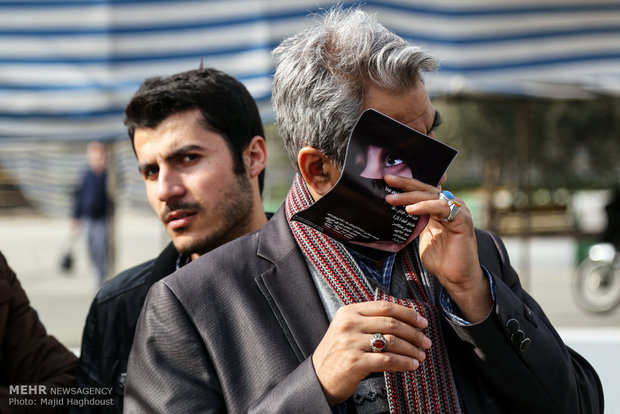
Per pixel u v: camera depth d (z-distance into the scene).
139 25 4.58
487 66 5.05
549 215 13.98
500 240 1.75
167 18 4.57
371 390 1.45
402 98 1.42
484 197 13.54
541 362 1.45
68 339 6.65
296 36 1.53
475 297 1.44
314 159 1.47
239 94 1.95
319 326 1.47
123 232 18.02
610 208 9.63
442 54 5.02
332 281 1.49
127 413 1.49
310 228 1.54
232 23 4.55
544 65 5.10
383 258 1.46
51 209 10.70
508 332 1.42
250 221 1.95
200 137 1.85
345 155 1.38
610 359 3.41
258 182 2.01
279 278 1.52
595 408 1.62
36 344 2.01
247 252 1.59
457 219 1.40
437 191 1.37
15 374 1.97
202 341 1.50
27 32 4.57
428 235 1.45
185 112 1.85
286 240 1.57
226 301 1.52
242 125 1.92
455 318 1.43
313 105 1.43
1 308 1.93
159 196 1.87
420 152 1.35
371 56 1.40
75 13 4.57
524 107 7.66
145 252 14.42
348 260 1.51
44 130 4.63
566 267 12.41
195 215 1.87
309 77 1.44
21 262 13.15
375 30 1.45
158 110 1.85
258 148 1.99
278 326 1.49
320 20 1.55
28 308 2.03
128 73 4.61
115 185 6.30
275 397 1.34
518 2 4.98
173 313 1.51
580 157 15.54
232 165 1.90
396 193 1.35
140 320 1.57
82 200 8.48
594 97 6.45
